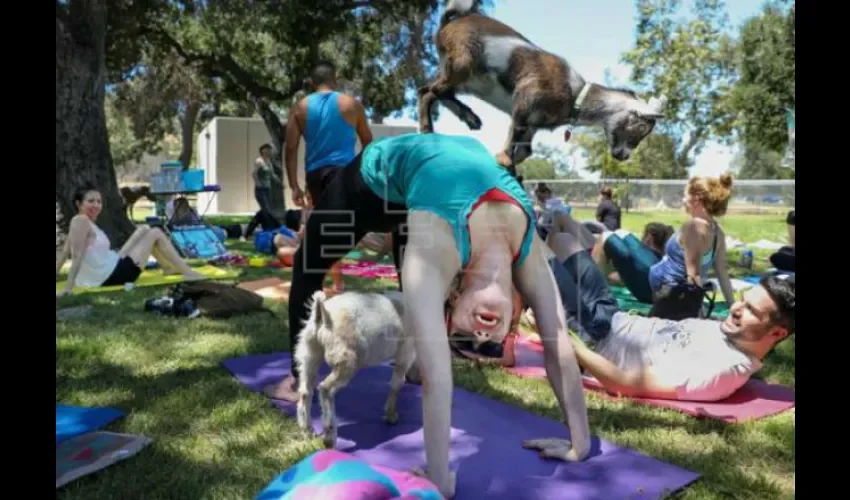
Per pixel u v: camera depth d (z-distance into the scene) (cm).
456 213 263
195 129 3853
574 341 399
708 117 2659
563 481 273
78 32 968
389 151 308
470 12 560
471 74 534
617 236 597
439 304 258
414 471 265
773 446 316
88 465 273
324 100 410
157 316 590
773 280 364
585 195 1614
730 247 1222
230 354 466
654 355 384
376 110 1836
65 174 977
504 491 264
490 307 263
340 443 315
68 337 502
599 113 521
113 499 253
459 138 301
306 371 319
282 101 1752
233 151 2508
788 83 2392
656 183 1788
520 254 282
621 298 652
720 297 678
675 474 280
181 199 1082
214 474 278
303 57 1535
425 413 252
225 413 346
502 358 452
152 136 3728
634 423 347
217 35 1548
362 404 370
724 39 2572
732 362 369
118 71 1681
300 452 301
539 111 513
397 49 1770
